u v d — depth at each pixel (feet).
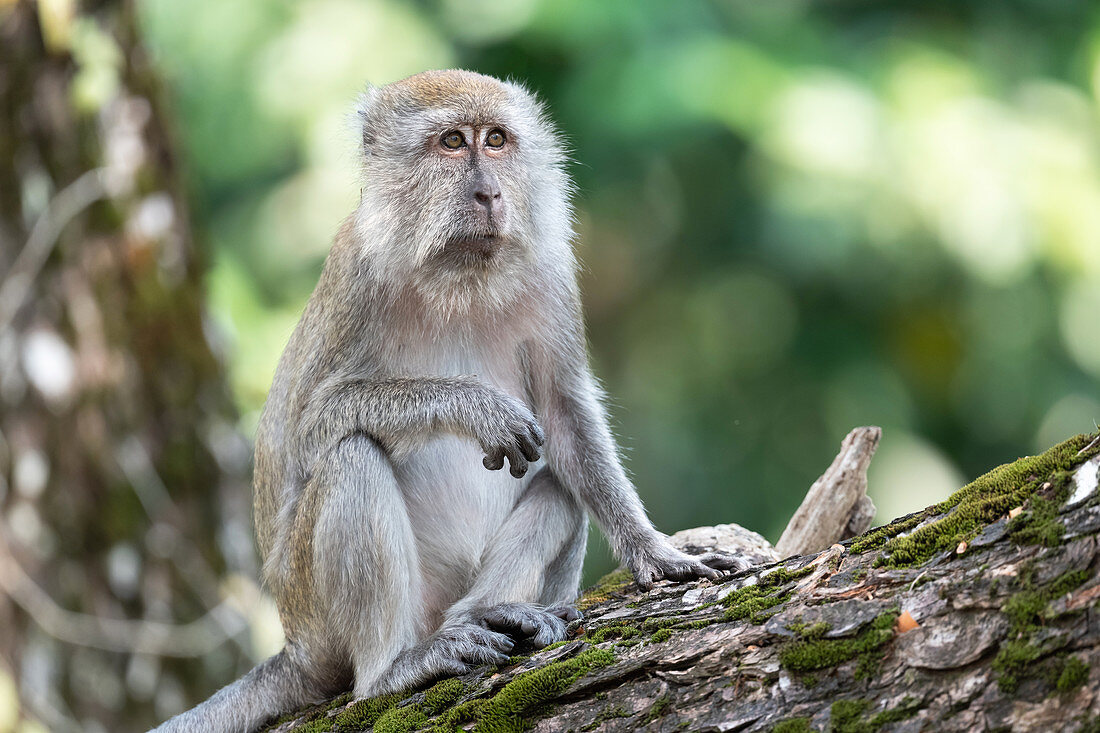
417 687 26.07
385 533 28.12
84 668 37.19
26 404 37.96
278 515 31.14
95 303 38.83
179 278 40.68
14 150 38.63
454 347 32.55
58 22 38.68
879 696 19.30
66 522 37.68
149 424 39.40
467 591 31.63
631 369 75.36
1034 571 18.98
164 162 41.01
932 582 19.98
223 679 39.52
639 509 30.83
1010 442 69.77
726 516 70.59
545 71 69.31
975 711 18.34
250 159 76.23
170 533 39.04
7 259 38.45
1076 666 17.80
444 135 31.71
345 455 28.76
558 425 32.22
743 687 20.56
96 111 39.27
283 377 33.50
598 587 32.24
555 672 22.40
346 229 33.17
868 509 33.01
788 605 21.31
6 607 36.91
